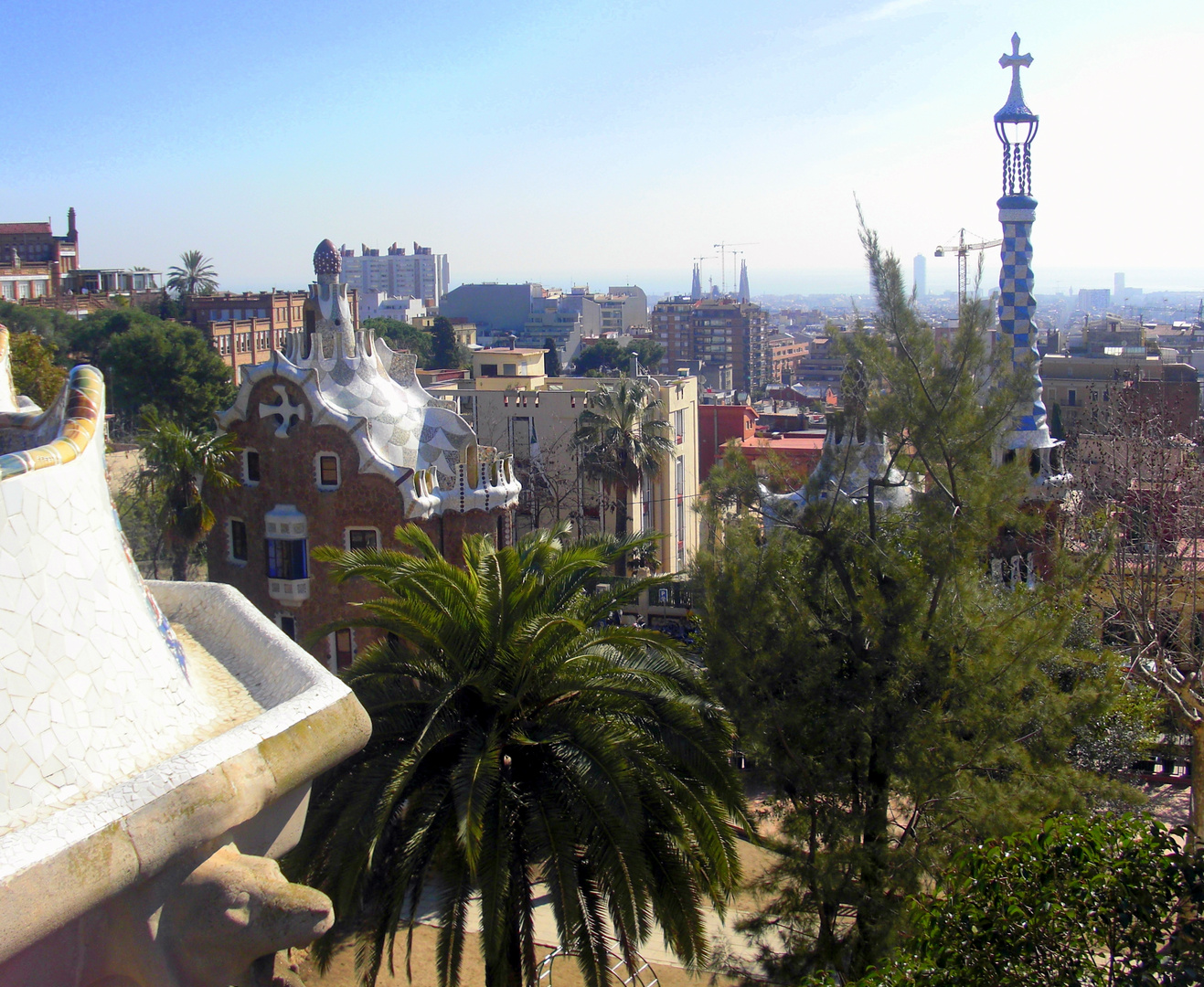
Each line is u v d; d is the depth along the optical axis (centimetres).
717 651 1964
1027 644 1869
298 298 11925
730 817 1881
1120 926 1166
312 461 3278
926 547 1927
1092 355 10456
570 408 5481
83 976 568
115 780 607
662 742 1802
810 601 2061
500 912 1603
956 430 1988
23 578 588
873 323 2072
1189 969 1111
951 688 1875
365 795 1630
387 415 3428
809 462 2955
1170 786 3008
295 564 3300
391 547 3266
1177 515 2981
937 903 1302
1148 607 2847
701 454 7094
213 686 785
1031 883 1230
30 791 556
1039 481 3334
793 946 1906
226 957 595
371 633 3275
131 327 7856
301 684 741
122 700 641
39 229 13512
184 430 3594
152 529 4094
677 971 2206
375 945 1650
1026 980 1180
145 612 719
